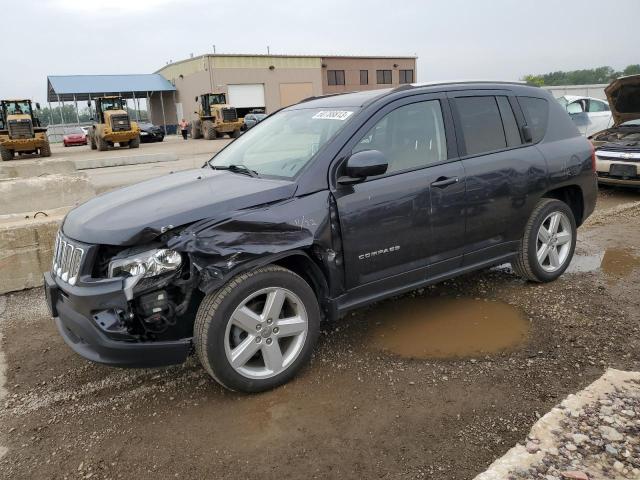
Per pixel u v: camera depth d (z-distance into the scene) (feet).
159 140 122.62
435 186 12.80
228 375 10.39
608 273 17.15
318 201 11.15
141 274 9.71
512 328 13.41
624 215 25.18
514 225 14.82
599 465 7.66
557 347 12.26
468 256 13.97
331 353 12.51
